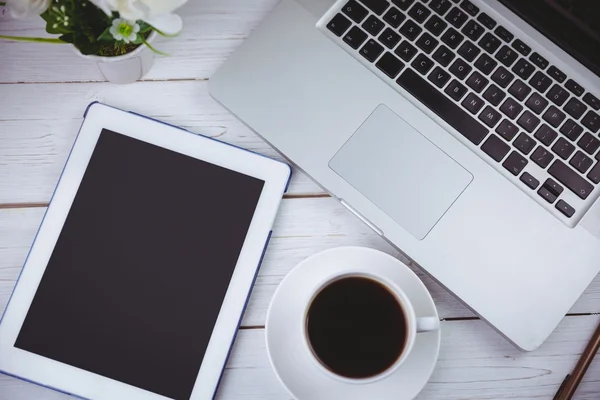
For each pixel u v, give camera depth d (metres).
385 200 0.66
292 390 0.62
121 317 0.65
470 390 0.67
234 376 0.66
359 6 0.69
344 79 0.68
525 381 0.67
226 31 0.73
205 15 0.73
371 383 0.59
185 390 0.64
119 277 0.65
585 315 0.68
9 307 0.65
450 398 0.67
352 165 0.67
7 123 0.70
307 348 0.60
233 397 0.66
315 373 0.62
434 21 0.68
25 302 0.65
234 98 0.68
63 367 0.64
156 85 0.72
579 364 0.66
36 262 0.65
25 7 0.54
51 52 0.72
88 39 0.61
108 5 0.52
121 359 0.64
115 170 0.67
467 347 0.67
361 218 0.66
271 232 0.67
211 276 0.66
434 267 0.64
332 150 0.67
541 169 0.66
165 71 0.72
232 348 0.66
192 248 0.66
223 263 0.66
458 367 0.67
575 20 0.65
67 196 0.66
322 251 0.64
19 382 0.66
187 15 0.73
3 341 0.64
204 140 0.68
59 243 0.66
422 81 0.67
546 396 0.66
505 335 0.63
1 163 0.70
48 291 0.65
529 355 0.67
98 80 0.72
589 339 0.67
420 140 0.67
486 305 0.64
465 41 0.68
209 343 0.64
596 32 0.64
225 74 0.68
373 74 0.68
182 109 0.71
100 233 0.66
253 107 0.68
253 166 0.68
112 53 0.64
